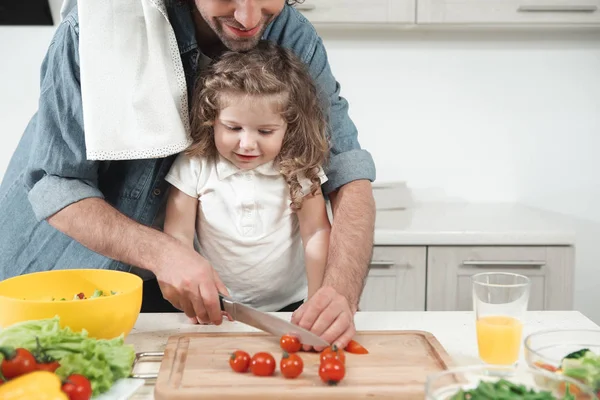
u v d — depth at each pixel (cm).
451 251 222
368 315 138
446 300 224
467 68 266
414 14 238
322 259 146
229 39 129
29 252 153
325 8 236
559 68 266
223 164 143
